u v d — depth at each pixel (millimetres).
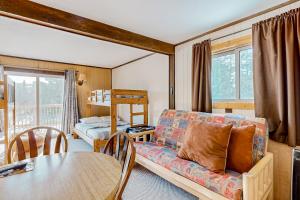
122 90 3447
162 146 2545
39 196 832
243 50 2430
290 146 1812
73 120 4902
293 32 1830
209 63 2660
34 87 4590
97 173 1080
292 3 1910
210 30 2719
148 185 2236
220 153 1705
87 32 2293
